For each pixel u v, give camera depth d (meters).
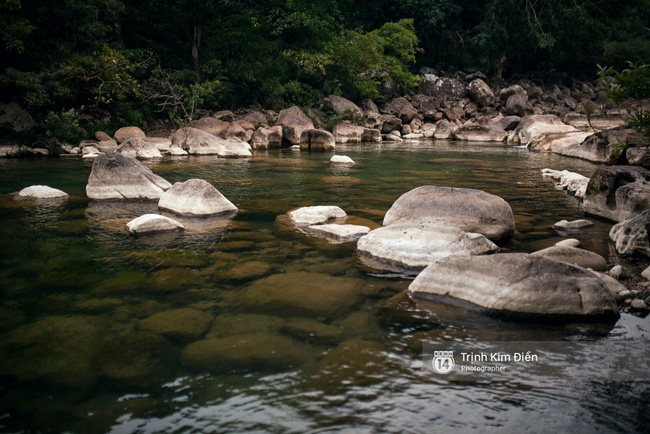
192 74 24.80
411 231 4.93
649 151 6.96
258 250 5.17
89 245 5.36
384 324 3.33
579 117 27.11
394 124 29.75
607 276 3.98
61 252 5.07
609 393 2.49
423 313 3.50
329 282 4.15
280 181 10.73
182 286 4.08
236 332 3.21
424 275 3.87
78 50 20.53
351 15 37.56
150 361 2.82
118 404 2.41
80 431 2.20
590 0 38.19
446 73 42.59
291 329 3.25
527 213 7.40
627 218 6.43
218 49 26.91
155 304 3.69
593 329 3.25
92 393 2.50
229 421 2.28
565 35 39.50
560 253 4.41
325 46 28.91
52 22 19.64
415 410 2.35
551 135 21.08
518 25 39.72
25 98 16.27
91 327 3.28
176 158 15.84
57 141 16.20
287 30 29.38
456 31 43.88
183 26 25.72
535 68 47.25
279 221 6.51
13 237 5.66
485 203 5.66
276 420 2.28
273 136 20.91
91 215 6.90
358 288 4.02
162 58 25.78
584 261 4.38
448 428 2.22
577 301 3.38
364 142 25.23
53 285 4.11
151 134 21.47
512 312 3.39
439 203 5.71
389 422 2.26
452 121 31.98
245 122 22.20
